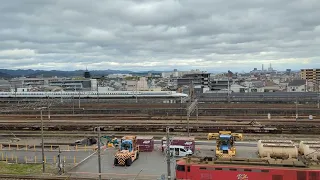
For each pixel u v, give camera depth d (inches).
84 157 2076.8
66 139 2672.2
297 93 5388.8
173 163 1895.9
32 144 2497.5
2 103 5585.6
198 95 5295.3
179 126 2935.5
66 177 1665.8
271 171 1430.9
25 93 5984.3
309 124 2928.2
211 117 3494.1
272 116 3511.3
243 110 3752.5
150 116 3627.0
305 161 1566.2
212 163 1513.3
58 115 3811.5
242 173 1460.4
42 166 1883.6
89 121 3326.8
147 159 2000.5
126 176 1672.0
